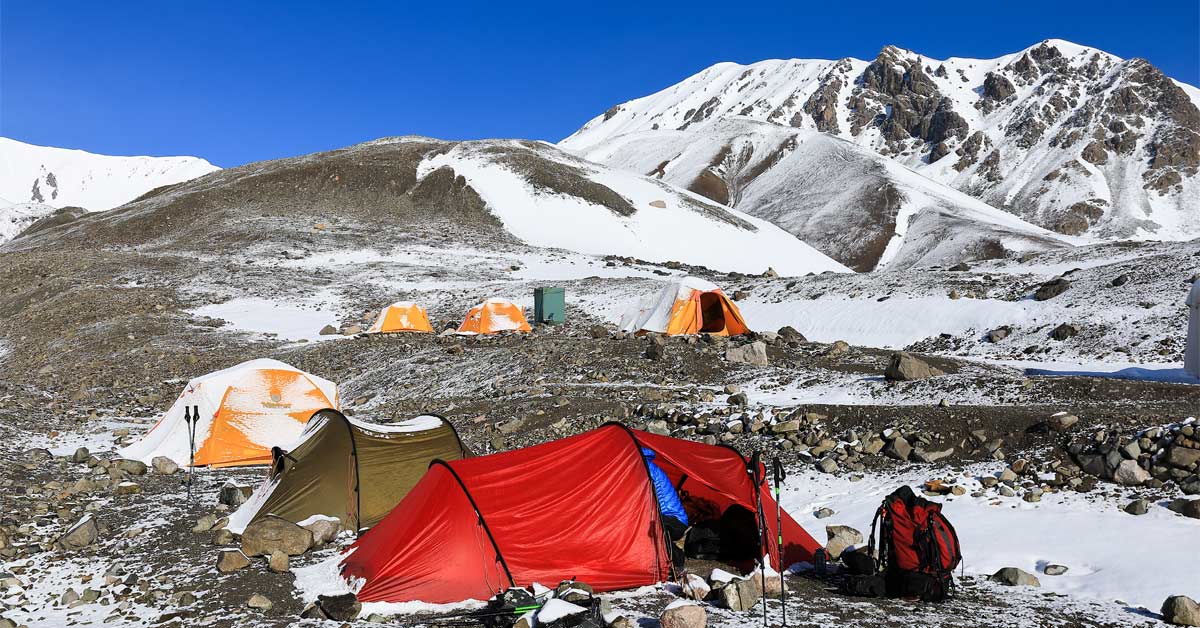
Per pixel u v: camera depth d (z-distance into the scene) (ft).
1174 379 70.44
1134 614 25.21
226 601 28.55
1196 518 33.81
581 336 103.86
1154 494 36.88
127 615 27.61
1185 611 24.12
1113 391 55.16
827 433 51.03
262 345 125.08
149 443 59.98
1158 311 94.48
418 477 40.96
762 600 26.08
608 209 356.79
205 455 57.62
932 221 525.34
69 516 42.29
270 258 219.82
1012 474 41.09
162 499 46.39
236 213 293.84
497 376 84.28
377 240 253.44
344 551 32.48
